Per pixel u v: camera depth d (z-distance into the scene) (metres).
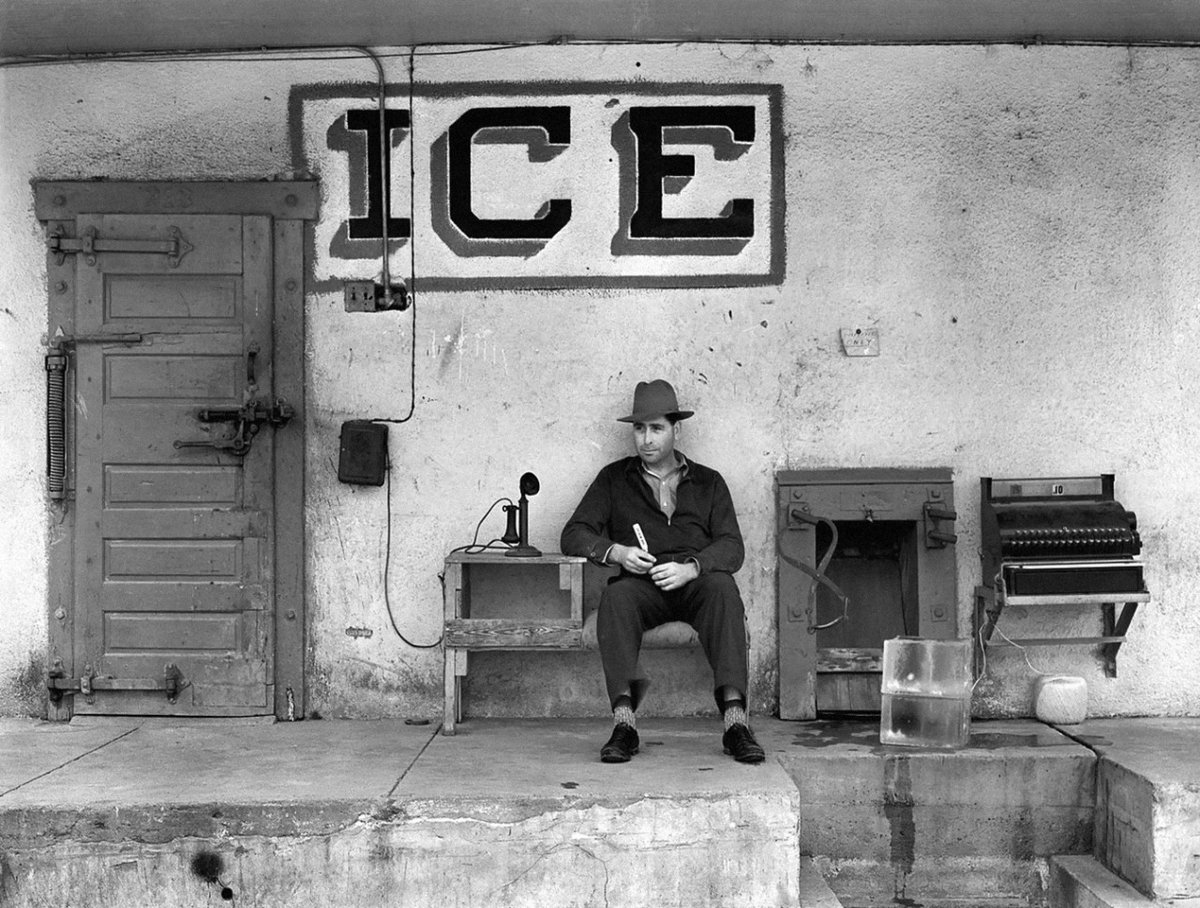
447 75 5.22
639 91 5.21
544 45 5.21
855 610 5.35
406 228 5.23
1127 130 5.23
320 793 4.05
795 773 4.51
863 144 5.22
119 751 4.66
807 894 4.16
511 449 5.24
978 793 4.50
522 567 5.26
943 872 4.51
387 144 5.22
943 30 5.12
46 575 5.21
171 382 5.19
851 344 5.21
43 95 5.23
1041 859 4.51
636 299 5.23
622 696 4.50
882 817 4.51
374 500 5.24
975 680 5.18
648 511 4.97
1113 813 4.36
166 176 5.23
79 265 5.19
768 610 5.23
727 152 5.22
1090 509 5.03
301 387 5.21
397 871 3.97
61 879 3.98
